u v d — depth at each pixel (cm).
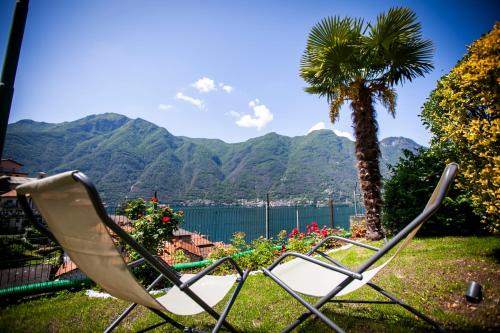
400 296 272
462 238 575
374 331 203
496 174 322
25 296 350
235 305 280
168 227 429
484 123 339
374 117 754
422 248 497
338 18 680
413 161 764
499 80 318
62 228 124
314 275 207
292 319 238
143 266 394
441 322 212
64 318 269
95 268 134
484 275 312
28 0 237
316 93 824
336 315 235
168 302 178
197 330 175
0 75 222
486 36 346
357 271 133
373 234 700
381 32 654
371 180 717
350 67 715
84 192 99
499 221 336
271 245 558
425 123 660
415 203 705
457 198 629
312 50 746
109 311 283
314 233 715
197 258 578
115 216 441
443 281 304
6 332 243
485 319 212
